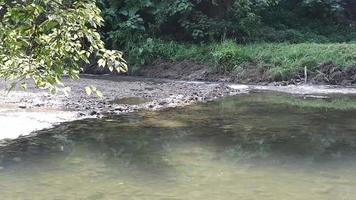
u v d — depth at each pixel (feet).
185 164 20.36
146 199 15.64
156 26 68.28
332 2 78.84
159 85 51.83
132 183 17.51
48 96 40.32
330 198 15.79
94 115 32.71
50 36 10.62
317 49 59.41
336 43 64.69
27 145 23.75
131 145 23.98
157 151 22.76
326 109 36.73
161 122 30.55
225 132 27.50
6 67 10.34
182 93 45.24
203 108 36.76
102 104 37.32
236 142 24.86
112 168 19.60
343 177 18.44
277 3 77.82
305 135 26.71
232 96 44.68
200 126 29.30
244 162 20.70
